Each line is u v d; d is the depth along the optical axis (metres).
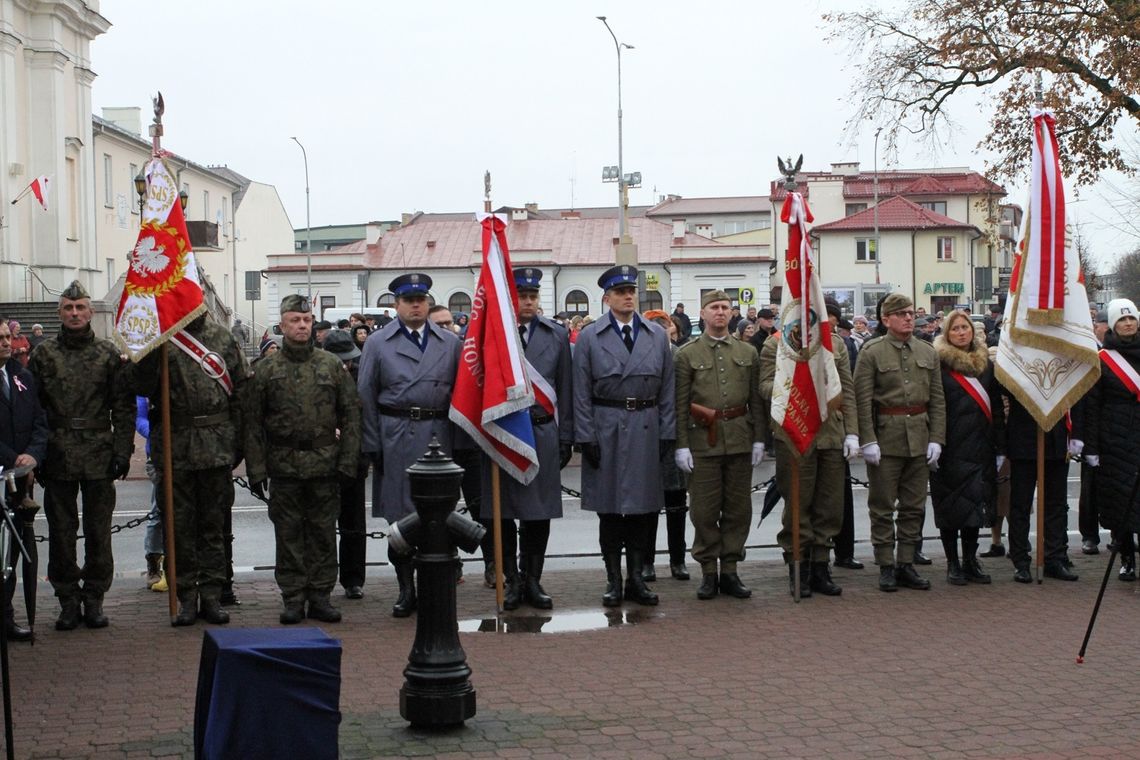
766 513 10.38
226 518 9.73
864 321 24.28
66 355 8.95
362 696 7.22
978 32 23.06
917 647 8.27
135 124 62.94
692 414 9.80
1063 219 10.10
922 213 68.06
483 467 9.79
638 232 68.25
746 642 8.45
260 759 5.54
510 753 6.21
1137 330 10.52
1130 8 20.94
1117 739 6.36
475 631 8.83
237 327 50.78
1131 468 10.28
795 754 6.17
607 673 7.69
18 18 43.09
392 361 9.59
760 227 89.38
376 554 12.09
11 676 7.70
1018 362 10.14
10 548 8.09
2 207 41.69
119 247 53.81
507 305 9.31
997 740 6.36
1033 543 12.46
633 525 9.80
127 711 6.96
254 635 5.77
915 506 10.14
